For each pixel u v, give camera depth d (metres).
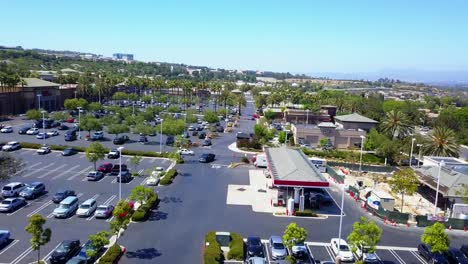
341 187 69.81
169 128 95.81
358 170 86.12
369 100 185.00
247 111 195.12
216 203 56.12
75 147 84.00
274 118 151.50
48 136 98.00
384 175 81.25
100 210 48.06
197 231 45.72
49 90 143.38
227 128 129.12
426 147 87.50
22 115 129.62
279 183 54.12
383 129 106.38
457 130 133.25
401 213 52.59
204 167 77.06
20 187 55.09
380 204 55.97
